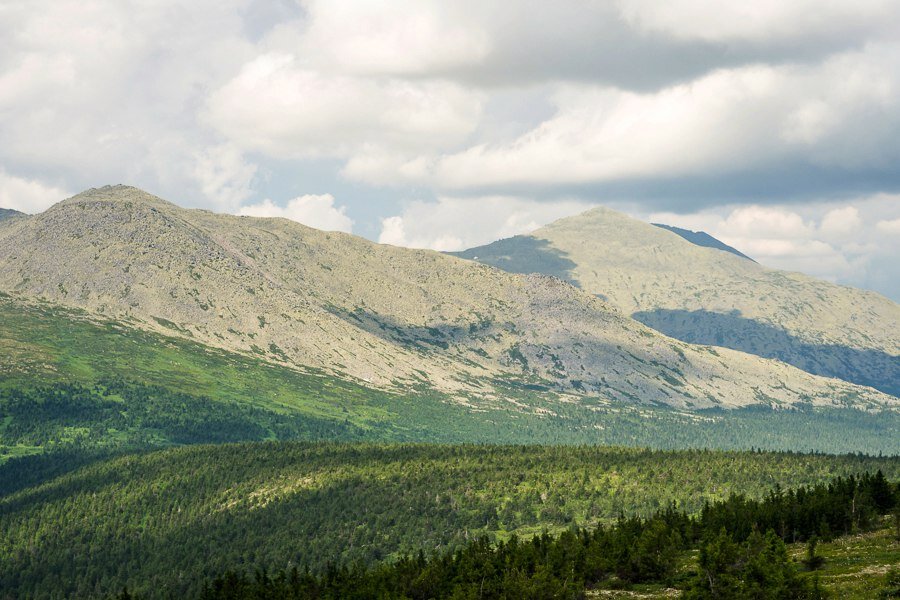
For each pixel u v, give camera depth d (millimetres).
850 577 132625
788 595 126812
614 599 155250
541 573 164375
